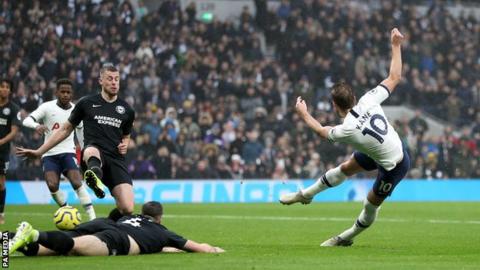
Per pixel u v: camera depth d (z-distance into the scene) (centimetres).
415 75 3791
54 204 2695
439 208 2566
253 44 3641
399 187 3200
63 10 3406
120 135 1298
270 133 3253
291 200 1336
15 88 3083
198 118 3241
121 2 3541
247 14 3716
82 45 3344
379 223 1875
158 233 1052
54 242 979
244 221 1938
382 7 4019
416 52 3878
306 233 1586
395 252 1169
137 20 3638
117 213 1111
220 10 3966
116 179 1278
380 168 1241
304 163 3206
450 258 1067
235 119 3275
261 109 3294
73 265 923
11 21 3300
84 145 1288
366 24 3934
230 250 1171
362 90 3666
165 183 2959
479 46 4053
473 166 3403
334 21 3878
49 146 1293
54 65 3219
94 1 3459
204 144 3111
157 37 3531
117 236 1020
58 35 3334
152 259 986
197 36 3622
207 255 1049
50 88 3144
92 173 1162
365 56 3803
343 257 1070
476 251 1202
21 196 2781
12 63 3178
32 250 992
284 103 3512
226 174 3088
